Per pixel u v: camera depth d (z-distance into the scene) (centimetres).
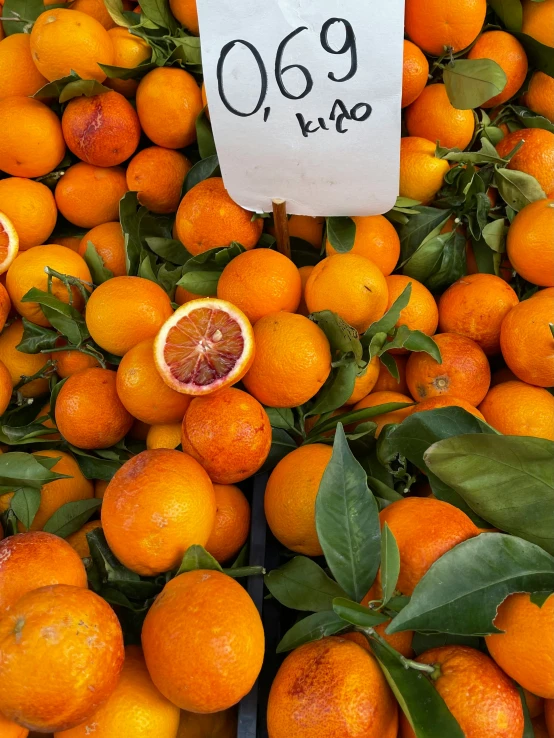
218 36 46
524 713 38
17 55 64
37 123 61
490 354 59
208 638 34
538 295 54
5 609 36
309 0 44
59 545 40
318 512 39
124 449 55
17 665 31
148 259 58
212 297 53
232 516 47
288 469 46
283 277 52
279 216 55
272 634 44
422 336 49
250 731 38
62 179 65
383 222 58
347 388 50
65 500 52
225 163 52
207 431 44
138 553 40
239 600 36
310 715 34
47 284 57
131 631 43
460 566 36
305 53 46
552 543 38
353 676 35
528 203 60
